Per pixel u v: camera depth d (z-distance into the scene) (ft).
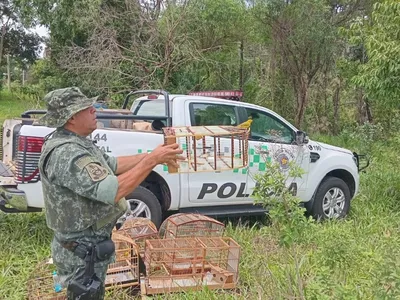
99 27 45.78
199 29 47.03
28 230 17.85
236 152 18.21
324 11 43.93
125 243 14.32
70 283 9.24
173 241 14.76
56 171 8.98
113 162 10.73
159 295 13.50
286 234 10.84
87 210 9.29
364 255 14.28
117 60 45.57
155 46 46.19
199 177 18.84
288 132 21.03
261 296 12.30
